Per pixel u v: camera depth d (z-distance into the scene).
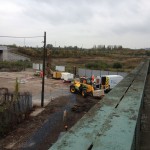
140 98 3.38
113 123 2.15
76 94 38.03
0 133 19.69
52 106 29.55
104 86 38.97
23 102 24.81
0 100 24.16
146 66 12.92
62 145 1.62
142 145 3.53
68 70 68.00
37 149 17.38
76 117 25.17
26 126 21.91
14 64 79.88
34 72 67.56
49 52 69.50
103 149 1.62
